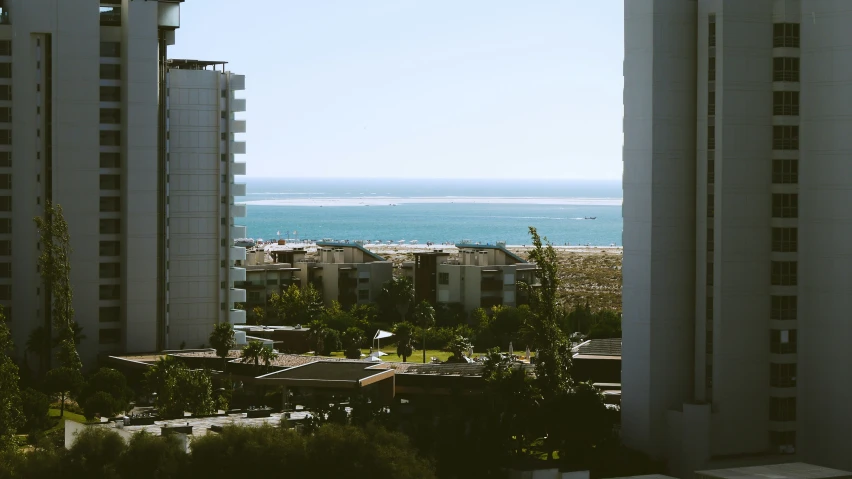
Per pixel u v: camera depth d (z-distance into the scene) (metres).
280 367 173.88
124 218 190.25
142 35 190.00
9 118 186.88
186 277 195.62
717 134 127.56
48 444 98.31
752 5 127.38
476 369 175.38
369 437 99.50
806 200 128.12
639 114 132.00
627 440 134.12
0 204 187.00
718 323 127.69
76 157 188.12
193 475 93.75
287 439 97.12
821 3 126.38
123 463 93.94
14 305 187.38
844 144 125.69
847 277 126.00
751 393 128.75
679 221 131.00
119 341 191.62
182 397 141.25
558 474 105.38
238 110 199.00
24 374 176.00
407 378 169.12
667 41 130.12
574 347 189.38
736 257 127.88
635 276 132.88
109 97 191.38
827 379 127.75
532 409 129.50
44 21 186.62
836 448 127.19
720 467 127.06
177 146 194.62
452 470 107.75
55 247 180.12
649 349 131.12
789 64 127.94
